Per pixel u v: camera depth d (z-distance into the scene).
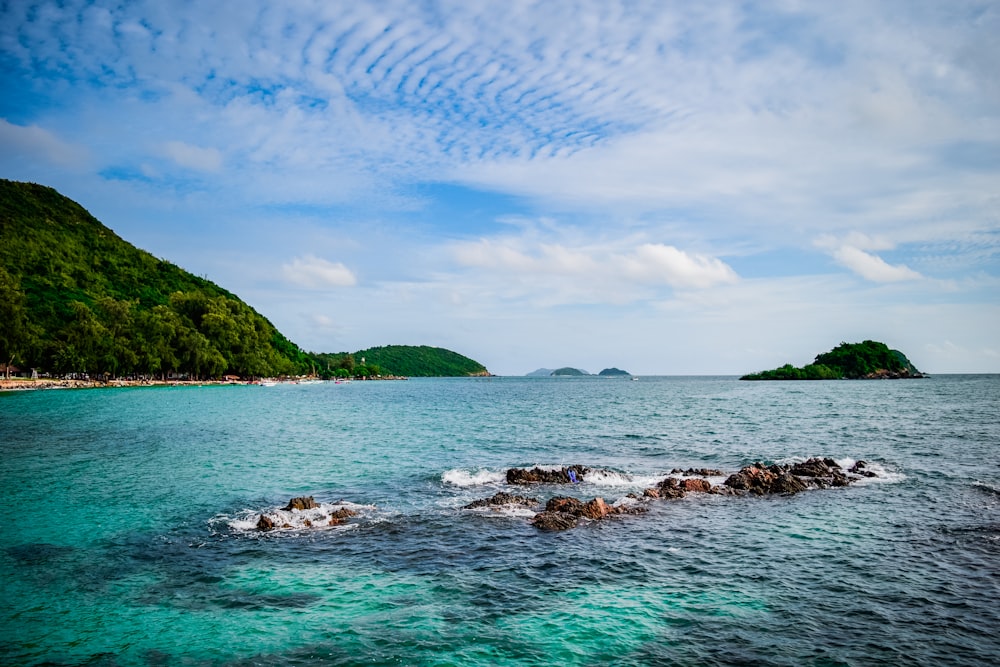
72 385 120.75
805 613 13.26
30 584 15.16
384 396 131.25
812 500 23.97
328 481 28.62
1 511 22.58
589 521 20.81
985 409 73.00
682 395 127.75
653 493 24.55
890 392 129.62
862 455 36.00
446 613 13.37
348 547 18.20
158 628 12.63
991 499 23.97
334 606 13.78
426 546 18.25
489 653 11.52
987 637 12.08
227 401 97.50
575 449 40.00
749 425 55.75
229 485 27.61
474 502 23.48
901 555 17.06
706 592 14.49
